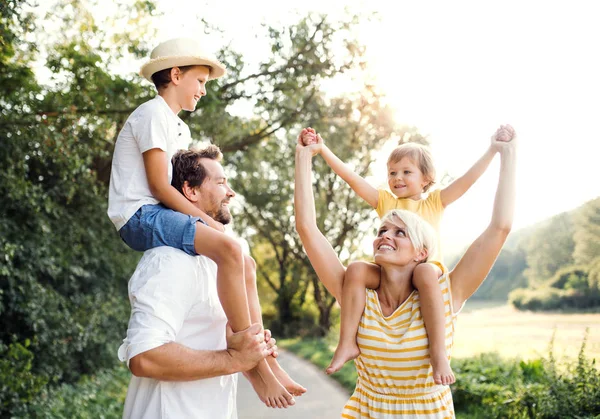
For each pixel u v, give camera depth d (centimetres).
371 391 258
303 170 282
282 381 281
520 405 714
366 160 1994
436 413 248
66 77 956
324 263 272
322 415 949
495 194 259
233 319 263
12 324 981
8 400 773
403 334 248
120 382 1279
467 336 1073
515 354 930
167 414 250
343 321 258
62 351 1030
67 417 873
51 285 1145
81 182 1108
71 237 1146
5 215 962
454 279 260
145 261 262
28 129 908
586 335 716
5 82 879
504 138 262
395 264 253
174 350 242
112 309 1301
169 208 288
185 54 319
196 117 1323
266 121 1439
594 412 648
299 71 1270
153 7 1038
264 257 3309
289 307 2891
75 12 962
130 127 304
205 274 267
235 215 2727
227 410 266
